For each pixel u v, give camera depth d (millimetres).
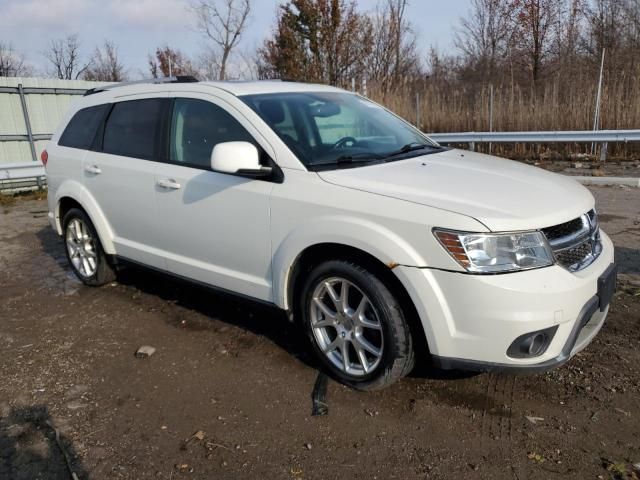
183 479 2562
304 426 2904
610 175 9703
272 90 3893
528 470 2527
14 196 10344
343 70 23688
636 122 11516
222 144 3242
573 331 2738
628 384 3143
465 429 2824
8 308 4719
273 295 3428
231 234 3568
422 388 3191
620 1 18984
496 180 3139
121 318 4375
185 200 3811
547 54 20562
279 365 3525
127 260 4555
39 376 3535
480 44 24297
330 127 3752
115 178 4359
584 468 2521
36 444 2852
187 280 4047
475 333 2670
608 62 16062
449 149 4070
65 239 5191
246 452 2725
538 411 2941
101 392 3316
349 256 3066
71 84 11984
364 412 2996
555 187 3168
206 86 3879
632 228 6230
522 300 2592
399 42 25750
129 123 4391
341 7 23094
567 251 2816
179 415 3047
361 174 3170
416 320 2900
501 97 13359
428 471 2549
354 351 3217
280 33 23812
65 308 4652
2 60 30031
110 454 2750
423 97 14461
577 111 12148
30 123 11516
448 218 2688
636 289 4422
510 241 2639
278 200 3256
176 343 3896
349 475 2547
